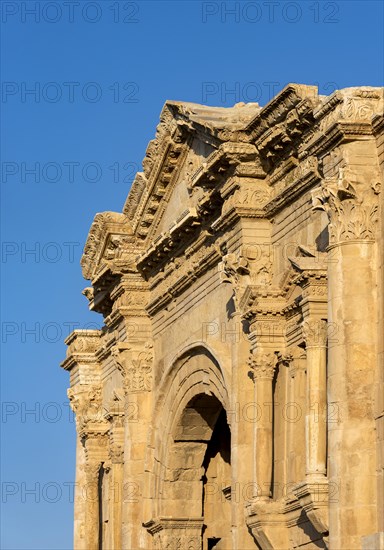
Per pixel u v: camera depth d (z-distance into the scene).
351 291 81.56
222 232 100.56
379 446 79.88
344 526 79.94
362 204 81.94
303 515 89.19
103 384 130.88
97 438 128.50
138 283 118.12
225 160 96.94
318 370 86.38
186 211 105.69
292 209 93.50
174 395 112.06
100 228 120.12
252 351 94.25
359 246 81.75
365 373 80.94
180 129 107.75
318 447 85.88
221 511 114.25
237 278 96.38
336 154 83.19
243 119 98.44
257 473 92.69
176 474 112.69
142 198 115.88
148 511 114.12
